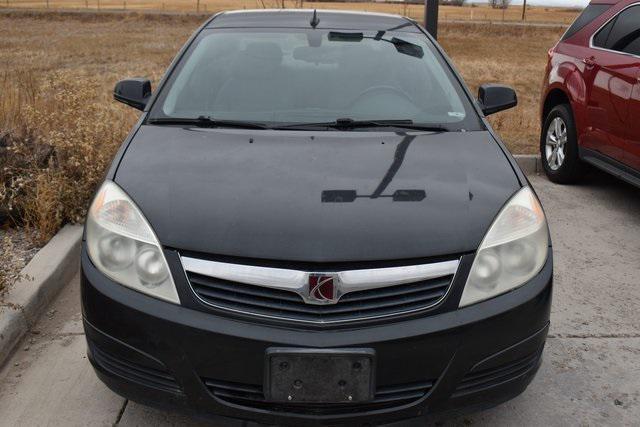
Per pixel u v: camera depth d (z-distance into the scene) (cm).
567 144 596
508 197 254
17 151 472
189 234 227
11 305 318
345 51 367
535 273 242
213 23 398
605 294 396
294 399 217
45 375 296
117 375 236
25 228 441
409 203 243
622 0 554
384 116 325
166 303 223
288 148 285
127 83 353
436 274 223
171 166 266
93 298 235
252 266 219
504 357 233
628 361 323
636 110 480
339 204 240
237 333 215
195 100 332
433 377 224
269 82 343
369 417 222
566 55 605
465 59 2827
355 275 218
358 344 213
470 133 312
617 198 580
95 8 6394
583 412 283
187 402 227
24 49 2559
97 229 241
